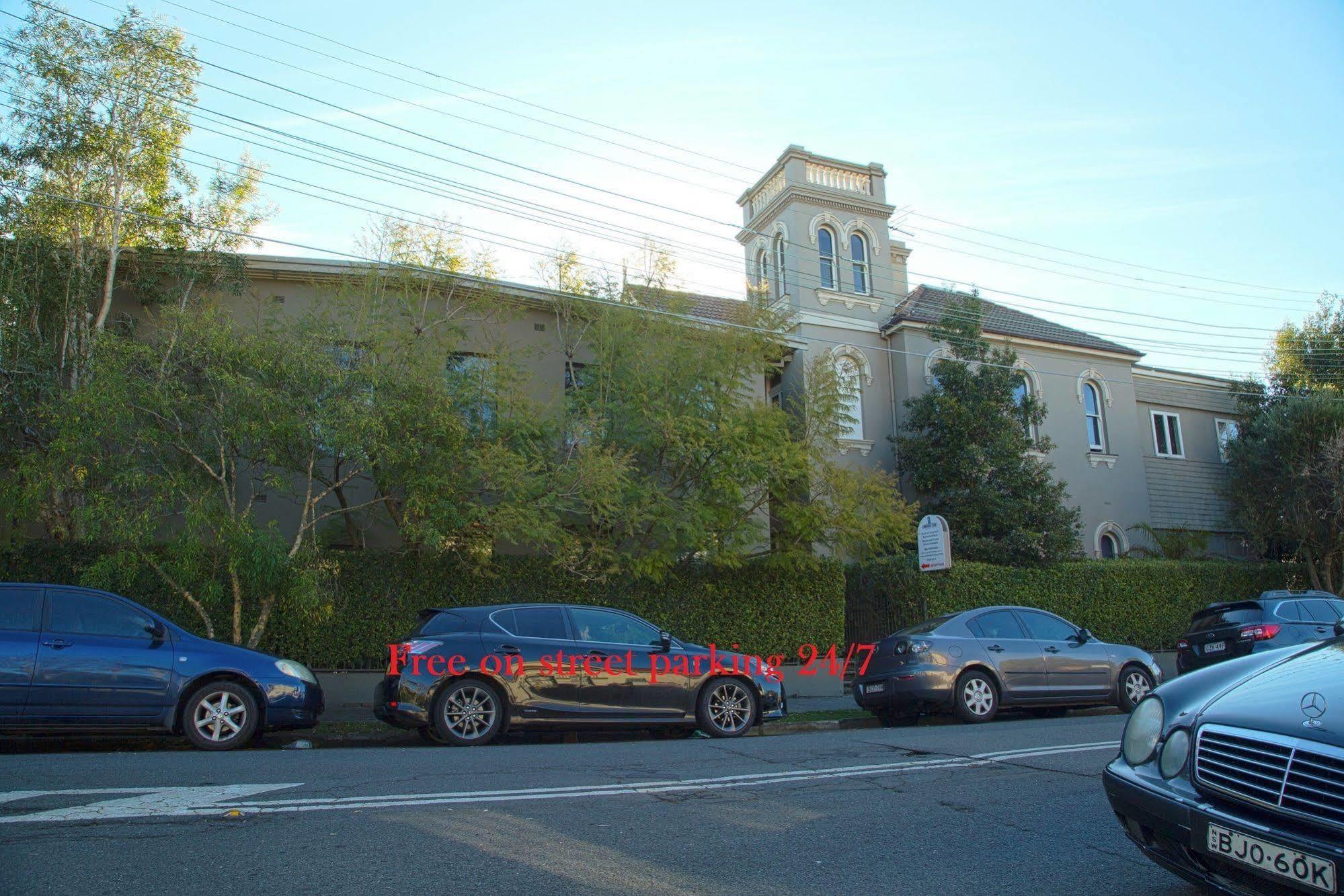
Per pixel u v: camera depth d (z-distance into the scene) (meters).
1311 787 3.44
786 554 15.52
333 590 13.68
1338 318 26.00
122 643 9.09
